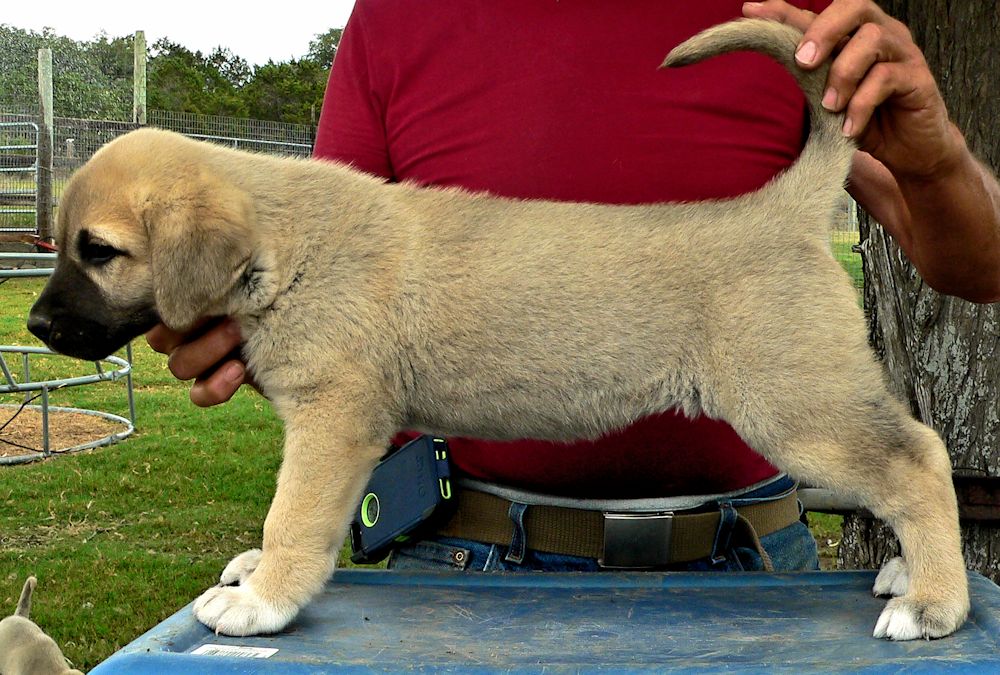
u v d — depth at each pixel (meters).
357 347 0.92
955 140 0.90
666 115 1.02
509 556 1.04
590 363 0.93
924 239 0.98
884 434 0.87
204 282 0.92
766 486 1.05
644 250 0.93
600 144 1.02
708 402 0.92
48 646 1.30
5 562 2.26
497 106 1.04
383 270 0.93
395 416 0.94
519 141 1.03
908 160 0.91
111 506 2.66
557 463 1.03
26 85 8.10
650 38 1.02
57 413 3.62
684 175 1.02
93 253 0.97
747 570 1.04
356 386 0.92
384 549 1.08
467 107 1.05
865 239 1.50
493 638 0.83
